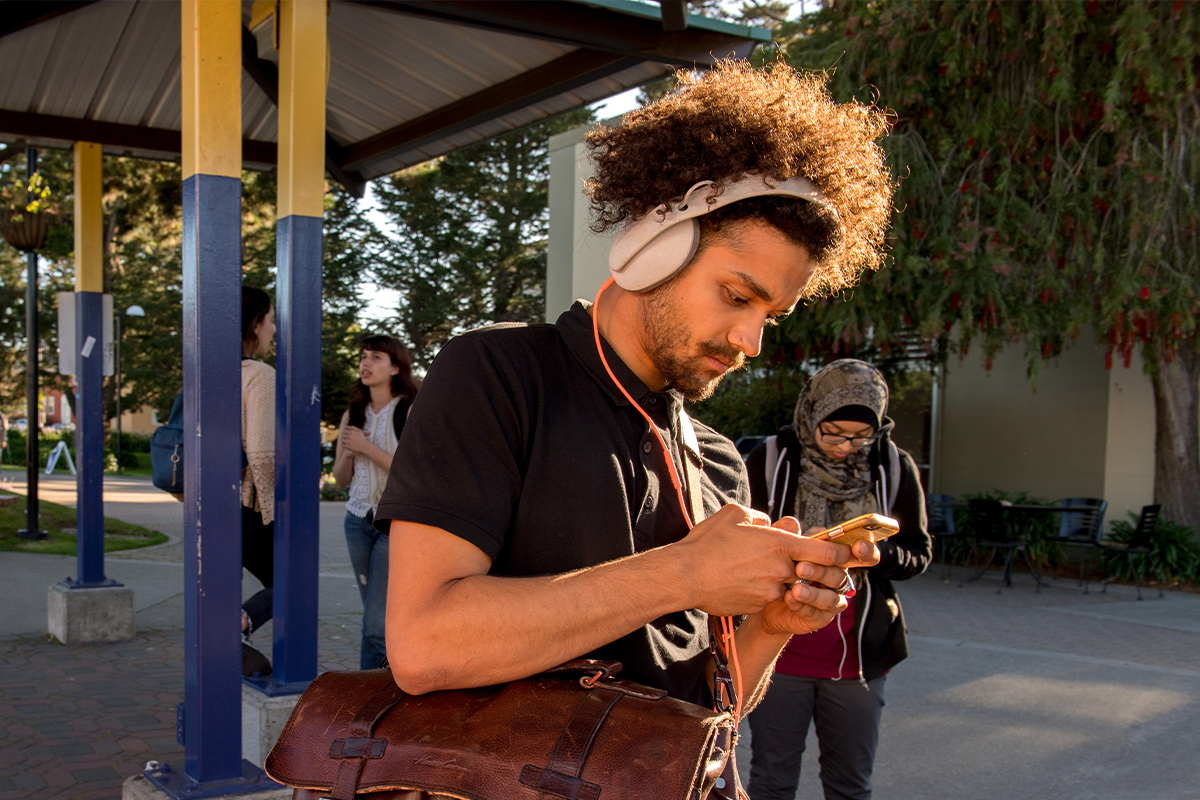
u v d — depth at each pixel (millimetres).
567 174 15016
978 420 13703
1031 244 9531
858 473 2961
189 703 3031
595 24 4023
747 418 13820
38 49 4641
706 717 972
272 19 3678
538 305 31500
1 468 29859
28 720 4586
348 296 30312
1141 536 10375
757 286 1090
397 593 1011
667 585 989
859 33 9852
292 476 3568
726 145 1079
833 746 2846
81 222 5957
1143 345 10609
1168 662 6977
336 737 1047
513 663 970
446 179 29328
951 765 4672
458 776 964
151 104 5582
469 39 4465
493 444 1066
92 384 6215
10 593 7590
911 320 9961
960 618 8609
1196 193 9836
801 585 1030
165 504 17484
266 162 6199
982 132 9656
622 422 1168
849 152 1172
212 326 2955
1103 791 4359
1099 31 9477
